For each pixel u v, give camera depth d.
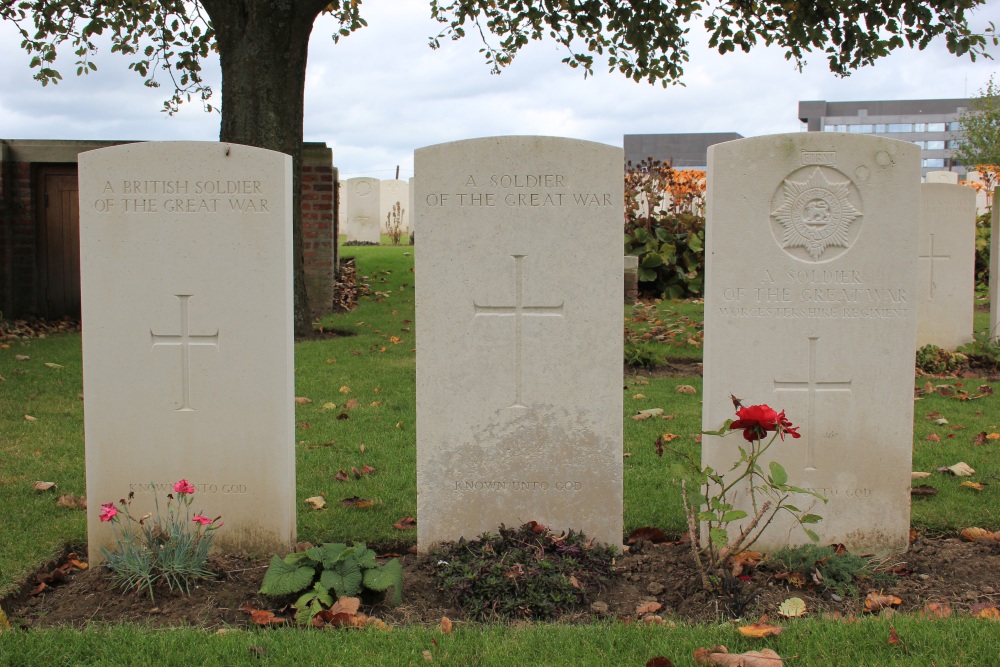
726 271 4.64
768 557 4.55
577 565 4.25
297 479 5.73
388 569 4.05
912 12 11.01
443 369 4.61
